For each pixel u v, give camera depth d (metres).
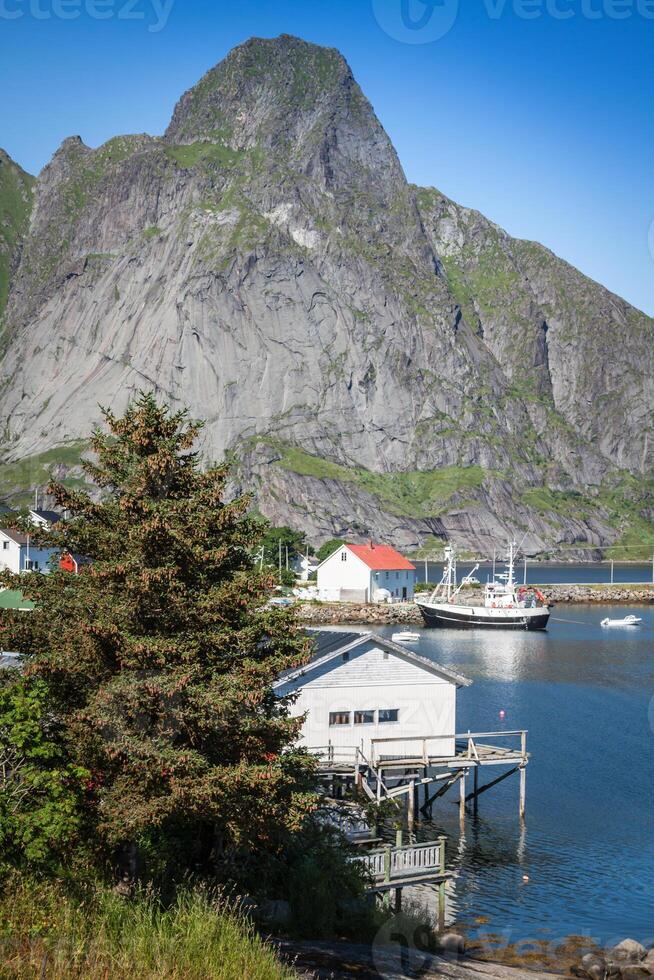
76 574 24.50
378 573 154.25
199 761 21.31
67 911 17.22
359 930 24.47
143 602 22.70
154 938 16.81
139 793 21.66
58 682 22.55
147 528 22.25
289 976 16.81
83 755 21.56
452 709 44.19
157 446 23.59
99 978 15.02
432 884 31.25
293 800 23.50
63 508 24.36
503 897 32.50
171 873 22.94
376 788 41.16
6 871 18.62
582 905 31.92
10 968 14.72
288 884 24.50
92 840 21.30
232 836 22.69
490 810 44.00
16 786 19.64
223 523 23.91
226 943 17.19
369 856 28.47
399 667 43.50
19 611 23.91
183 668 21.97
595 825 41.75
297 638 24.80
